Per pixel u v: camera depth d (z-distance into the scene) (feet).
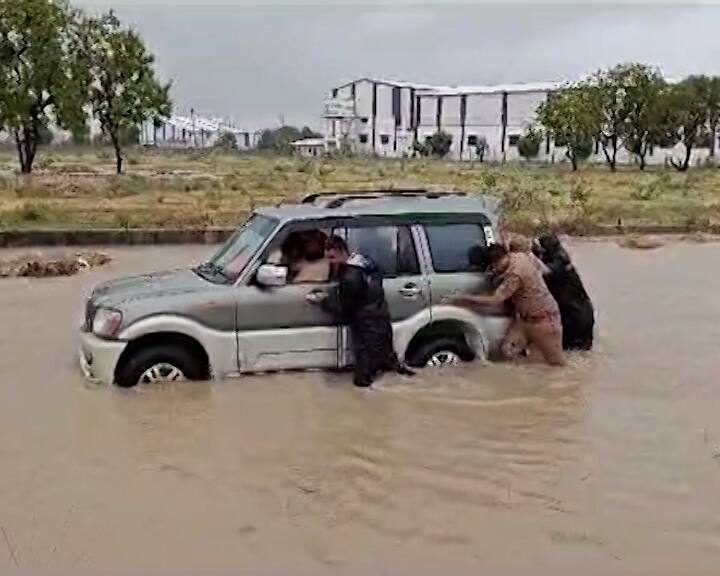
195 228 66.64
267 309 26.53
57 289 45.68
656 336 34.83
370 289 26.63
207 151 266.16
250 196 95.45
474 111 319.68
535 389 26.99
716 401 26.17
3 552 16.69
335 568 16.01
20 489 19.63
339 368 27.35
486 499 19.03
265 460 21.36
